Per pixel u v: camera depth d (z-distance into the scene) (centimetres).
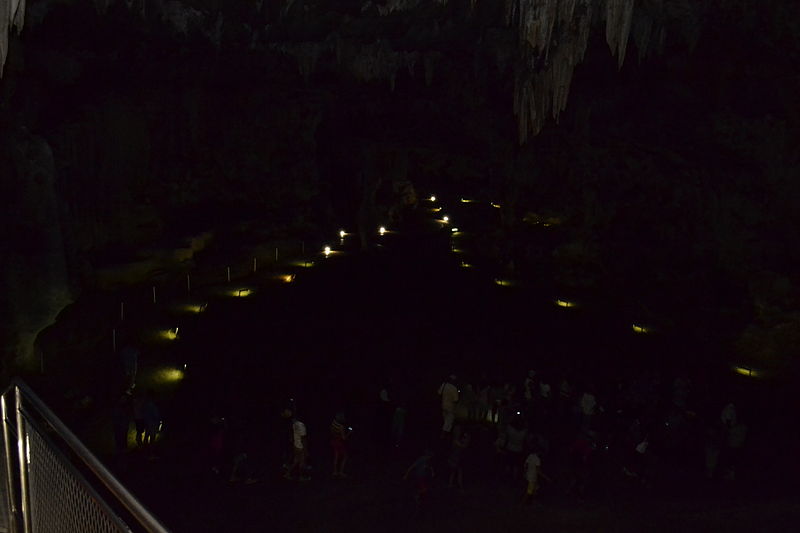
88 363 1612
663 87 2495
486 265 2722
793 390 1798
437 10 2912
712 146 2273
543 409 1529
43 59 2086
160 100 2408
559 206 2564
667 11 2305
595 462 1378
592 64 2705
